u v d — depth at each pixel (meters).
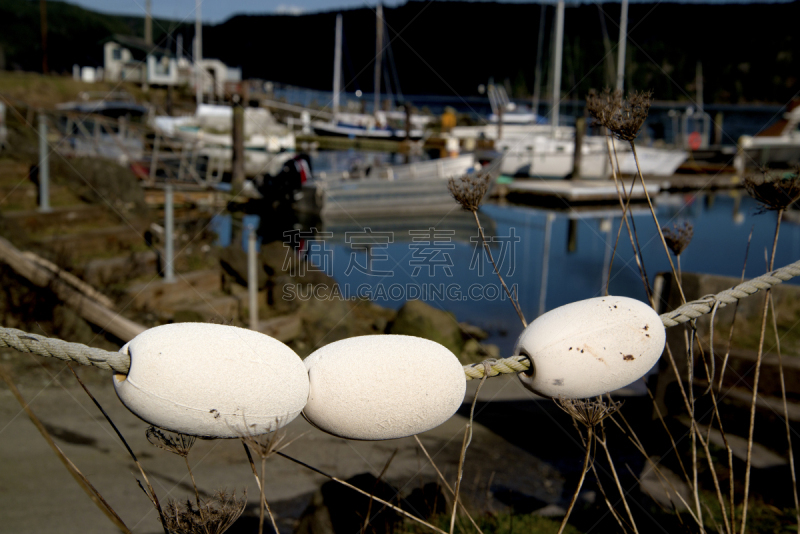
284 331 6.89
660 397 3.75
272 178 12.66
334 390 1.06
